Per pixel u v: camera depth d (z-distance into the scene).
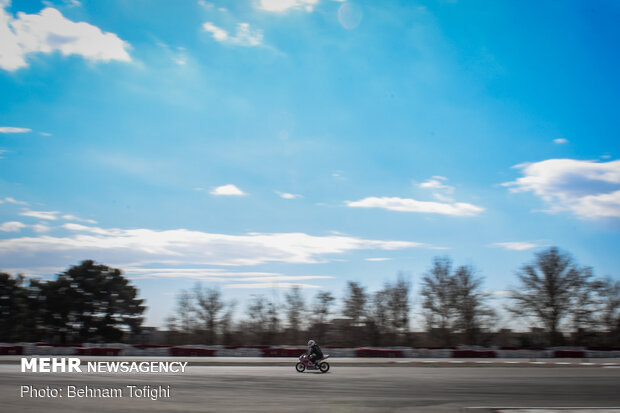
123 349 33.19
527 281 55.19
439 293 57.50
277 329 60.62
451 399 13.43
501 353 36.38
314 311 60.91
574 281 53.88
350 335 59.72
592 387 16.45
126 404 11.96
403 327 59.44
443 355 35.94
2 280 60.38
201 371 21.84
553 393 14.86
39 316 59.06
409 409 11.67
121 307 60.72
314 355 22.14
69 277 59.97
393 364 27.55
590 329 53.12
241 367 24.53
